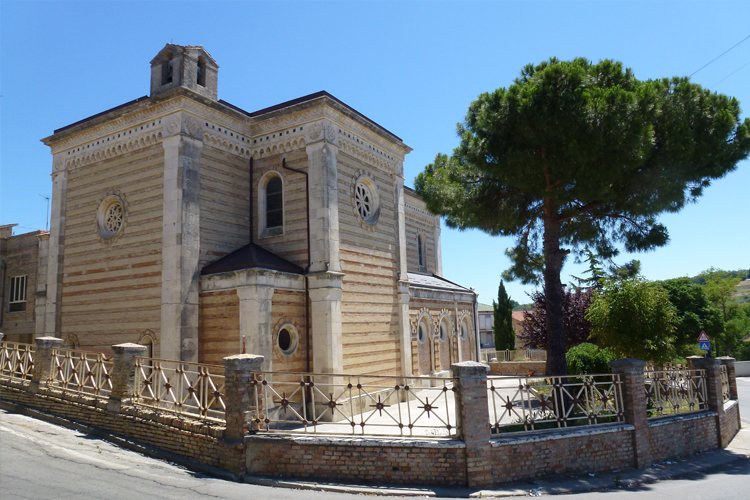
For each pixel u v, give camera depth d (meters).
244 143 19.34
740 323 50.44
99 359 12.89
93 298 18.61
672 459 12.16
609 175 12.88
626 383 11.63
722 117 13.73
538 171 13.45
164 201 16.91
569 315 26.52
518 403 18.00
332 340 16.91
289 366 16.42
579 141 12.69
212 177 17.84
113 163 18.84
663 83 14.55
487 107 13.88
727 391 16.30
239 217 18.78
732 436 15.06
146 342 16.83
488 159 14.08
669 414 12.95
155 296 16.78
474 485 9.40
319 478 9.74
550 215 15.28
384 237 21.27
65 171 20.33
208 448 10.32
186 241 16.45
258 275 15.49
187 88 16.92
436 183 16.28
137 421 11.56
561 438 10.41
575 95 12.75
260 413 10.53
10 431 11.41
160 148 17.48
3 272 25.75
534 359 36.50
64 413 13.05
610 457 10.96
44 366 13.97
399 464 9.59
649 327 15.22
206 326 16.42
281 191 19.09
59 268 19.81
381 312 20.36
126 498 7.83
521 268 17.28
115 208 18.95
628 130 12.39
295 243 18.16
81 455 10.19
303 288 17.45
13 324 24.98
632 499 8.88
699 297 31.67
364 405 18.05
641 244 15.13
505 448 9.86
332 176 18.14
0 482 8.09
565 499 8.91
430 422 15.25
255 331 15.23
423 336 24.89
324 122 18.05
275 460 9.98
